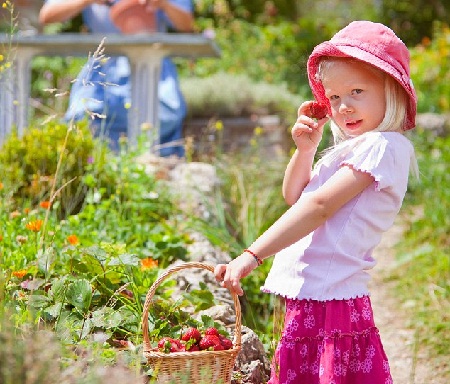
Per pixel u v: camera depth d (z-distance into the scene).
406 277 6.33
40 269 3.82
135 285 3.74
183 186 6.12
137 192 5.57
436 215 7.25
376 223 2.78
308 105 3.08
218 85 9.83
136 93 6.88
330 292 2.71
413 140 9.60
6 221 4.55
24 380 2.20
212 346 2.95
